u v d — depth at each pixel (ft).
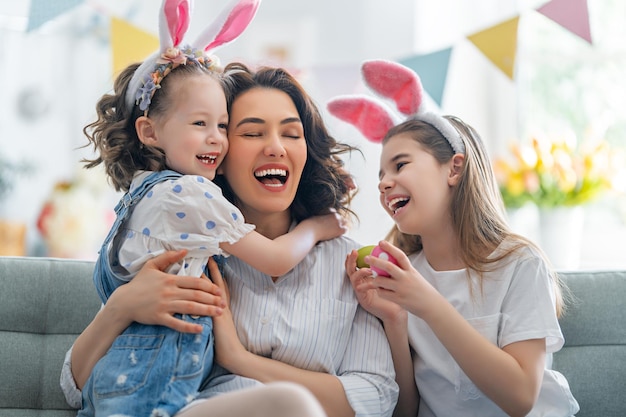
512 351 5.12
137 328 4.81
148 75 5.25
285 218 5.71
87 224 10.57
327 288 5.41
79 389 5.18
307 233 5.48
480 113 10.02
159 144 5.25
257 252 5.03
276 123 5.39
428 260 5.74
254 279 5.38
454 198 5.59
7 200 10.46
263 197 5.35
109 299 4.91
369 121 6.03
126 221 5.14
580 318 6.31
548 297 5.22
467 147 5.63
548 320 5.14
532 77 10.17
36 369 5.88
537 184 8.90
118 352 4.72
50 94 10.59
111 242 5.15
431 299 4.91
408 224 5.50
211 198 4.92
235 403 4.03
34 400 5.85
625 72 10.11
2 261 6.10
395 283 4.92
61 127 10.62
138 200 5.09
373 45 10.09
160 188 4.99
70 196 10.53
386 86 5.89
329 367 5.14
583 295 6.38
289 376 4.90
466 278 5.47
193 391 4.53
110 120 5.50
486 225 5.52
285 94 5.57
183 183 4.93
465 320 5.01
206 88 5.17
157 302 4.71
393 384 5.27
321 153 5.76
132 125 5.39
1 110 10.49
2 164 10.46
